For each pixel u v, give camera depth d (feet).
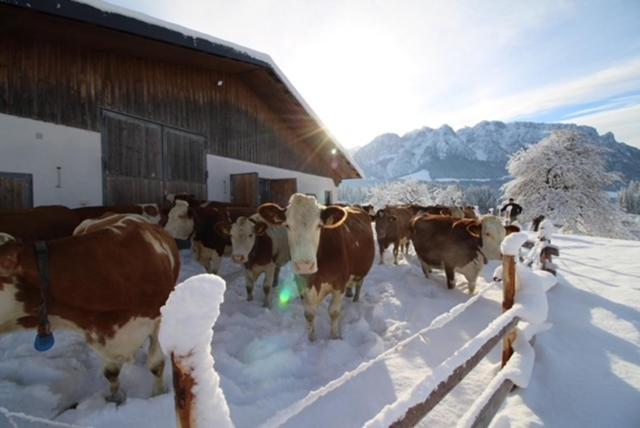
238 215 22.22
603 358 10.95
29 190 19.76
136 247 8.39
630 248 37.70
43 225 14.01
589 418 8.17
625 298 17.25
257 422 8.16
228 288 19.26
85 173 22.49
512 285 10.19
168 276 9.19
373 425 4.09
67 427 7.70
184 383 2.86
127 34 20.66
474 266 18.25
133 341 8.14
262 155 40.83
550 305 15.70
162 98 28.22
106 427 7.69
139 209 20.59
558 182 85.76
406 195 132.87
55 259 6.99
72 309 7.25
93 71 23.24
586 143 86.28
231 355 11.77
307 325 12.96
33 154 19.97
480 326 13.91
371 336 12.94
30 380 9.78
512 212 39.22
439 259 19.42
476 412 6.13
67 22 18.22
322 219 11.25
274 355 11.30
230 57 27.50
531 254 22.43
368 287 19.89
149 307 8.38
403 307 16.44
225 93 34.81
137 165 25.94
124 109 25.12
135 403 8.30
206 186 32.48
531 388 9.15
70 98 21.81
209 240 19.90
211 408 2.93
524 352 9.27
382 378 10.15
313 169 53.67
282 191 41.88
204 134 32.30
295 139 48.26
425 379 5.27
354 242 14.73
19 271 6.72
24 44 19.76
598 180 82.99
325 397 9.12
